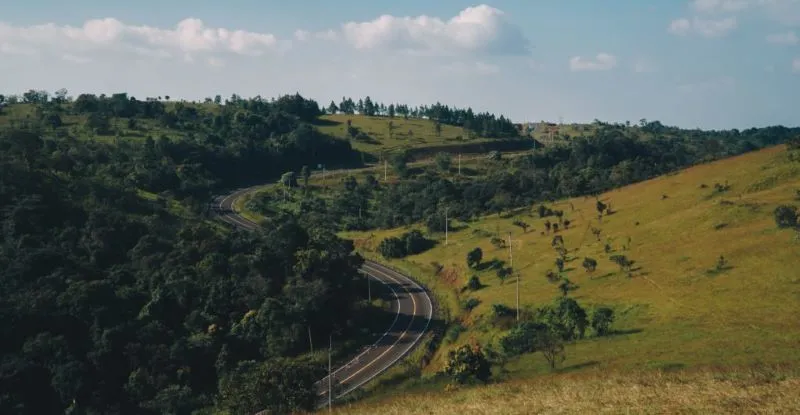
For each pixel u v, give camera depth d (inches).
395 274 4958.2
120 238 3754.9
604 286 3371.1
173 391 2733.8
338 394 2682.1
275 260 3814.0
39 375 2655.0
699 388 1423.5
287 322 3272.6
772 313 2449.6
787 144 5002.5
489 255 4704.7
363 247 5846.5
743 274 2970.0
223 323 3284.9
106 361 2792.8
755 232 3457.2
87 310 2984.7
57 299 2999.5
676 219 4173.2
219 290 3400.6
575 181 6486.2
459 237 5526.6
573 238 4586.6
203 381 2942.9
